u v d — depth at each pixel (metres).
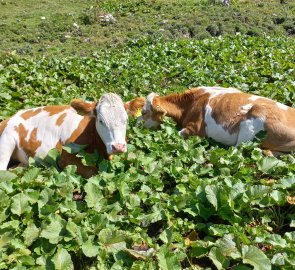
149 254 2.30
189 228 2.56
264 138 3.50
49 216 2.53
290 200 2.64
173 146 3.57
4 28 11.42
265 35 9.78
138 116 4.12
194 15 12.38
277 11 13.02
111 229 2.43
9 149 3.40
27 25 11.79
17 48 9.96
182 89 5.28
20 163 3.51
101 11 12.57
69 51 9.80
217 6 13.55
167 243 2.38
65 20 12.10
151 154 3.37
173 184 3.13
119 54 7.76
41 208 2.60
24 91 5.25
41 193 2.70
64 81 6.10
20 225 2.56
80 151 3.10
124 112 3.02
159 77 6.06
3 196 2.68
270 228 2.55
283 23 11.70
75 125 3.32
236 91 3.98
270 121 3.46
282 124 3.45
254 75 5.68
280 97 4.63
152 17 12.46
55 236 2.39
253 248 2.21
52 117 3.43
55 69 6.38
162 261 2.19
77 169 3.19
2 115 4.27
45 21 12.16
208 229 2.51
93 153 3.14
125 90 5.45
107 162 3.10
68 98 4.91
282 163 3.15
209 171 3.13
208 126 3.88
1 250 2.33
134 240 2.41
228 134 3.73
